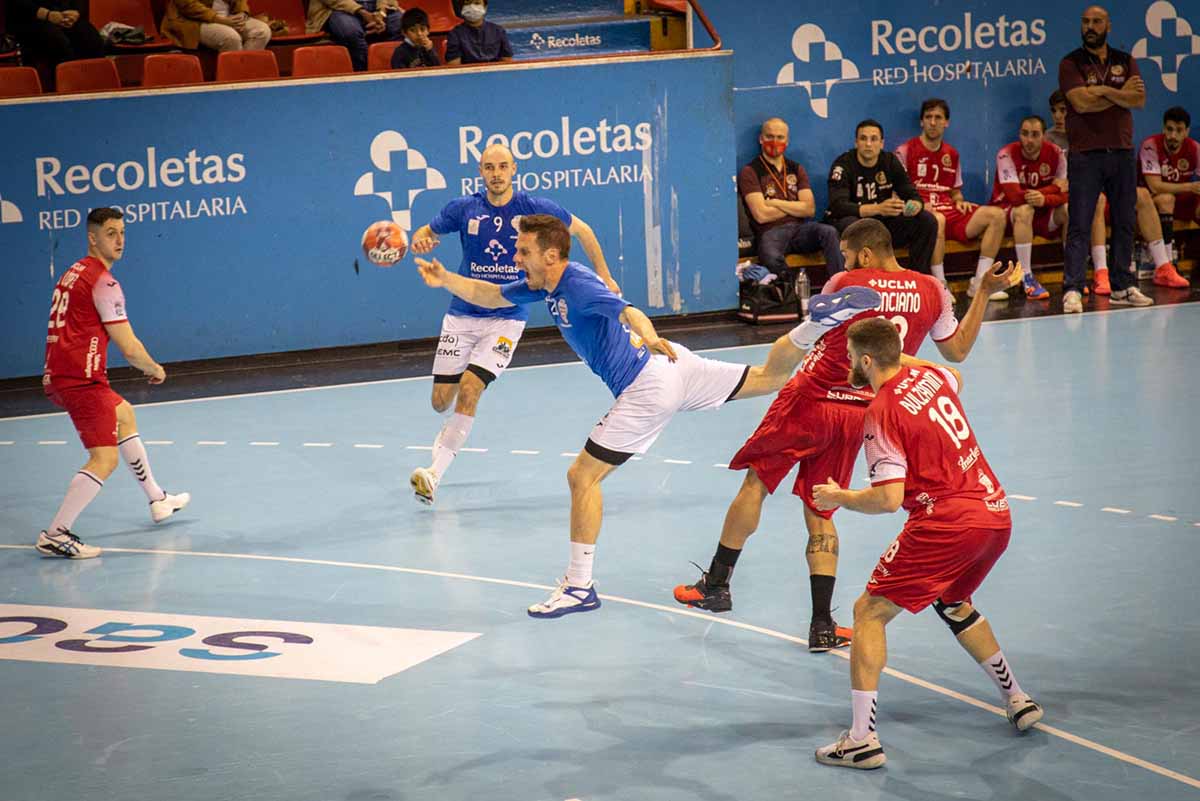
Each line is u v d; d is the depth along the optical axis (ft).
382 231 71.77
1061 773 43.50
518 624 58.70
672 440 89.30
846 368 55.21
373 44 131.44
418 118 120.78
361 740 47.62
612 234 126.52
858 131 132.77
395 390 107.65
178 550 70.49
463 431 76.89
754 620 58.44
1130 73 128.47
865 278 55.52
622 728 48.06
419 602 61.72
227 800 43.27
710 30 128.98
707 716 48.96
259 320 120.16
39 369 115.55
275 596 63.16
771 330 124.88
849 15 141.69
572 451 87.51
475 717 49.29
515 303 62.49
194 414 101.76
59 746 47.73
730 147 128.26
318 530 73.05
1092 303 131.34
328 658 55.47
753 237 133.28
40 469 87.81
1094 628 55.77
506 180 78.33
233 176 117.39
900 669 52.60
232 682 53.21
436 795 43.27
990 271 55.88
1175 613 56.95
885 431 44.88
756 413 95.61
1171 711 47.88
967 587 46.32
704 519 72.64
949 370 47.03
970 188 148.36
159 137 115.14
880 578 45.42
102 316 69.97
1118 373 101.86
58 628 59.72
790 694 50.78
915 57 144.36
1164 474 76.69
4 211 112.57
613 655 54.95
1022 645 54.29
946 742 46.16
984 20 145.48
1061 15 147.64
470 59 127.13
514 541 70.13
